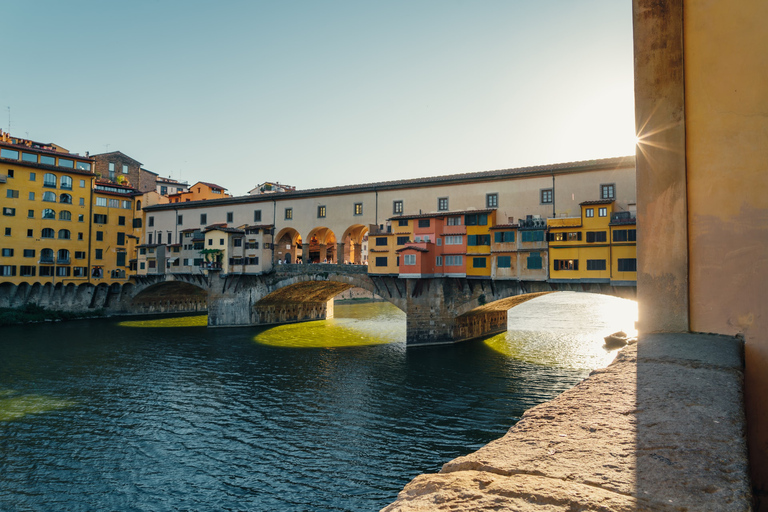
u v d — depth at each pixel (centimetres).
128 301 8144
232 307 6750
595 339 5609
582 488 273
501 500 270
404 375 3947
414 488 321
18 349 4941
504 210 4881
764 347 552
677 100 619
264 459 2347
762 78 565
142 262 7856
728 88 586
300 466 2270
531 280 4553
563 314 8944
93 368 4159
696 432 328
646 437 333
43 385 3616
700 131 604
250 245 6525
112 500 1981
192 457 2377
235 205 6981
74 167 7650
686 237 609
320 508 1911
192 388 3584
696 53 608
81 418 2916
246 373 4044
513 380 3750
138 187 9769
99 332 6166
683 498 252
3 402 3197
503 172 4953
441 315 5219
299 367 4256
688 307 606
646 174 644
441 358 4569
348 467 2255
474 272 4931
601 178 4375
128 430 2730
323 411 3053
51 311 7225
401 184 5509
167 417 2947
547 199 4647
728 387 408
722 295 584
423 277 5053
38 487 2080
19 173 6962
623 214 4159
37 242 7106
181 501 1972
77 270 7525
